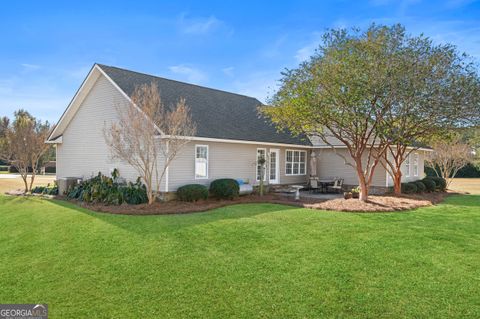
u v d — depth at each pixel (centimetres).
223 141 1606
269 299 532
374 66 1206
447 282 592
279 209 1298
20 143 1892
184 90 1897
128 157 1287
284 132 2127
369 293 550
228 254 737
